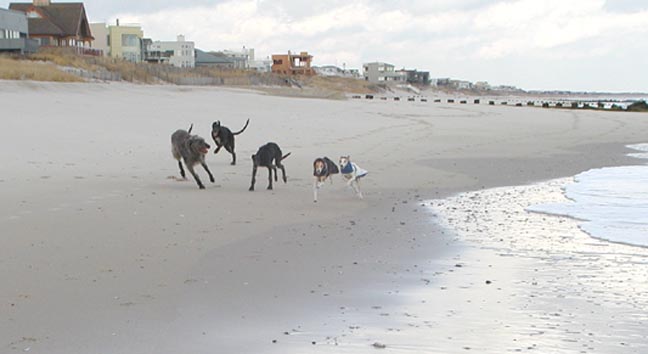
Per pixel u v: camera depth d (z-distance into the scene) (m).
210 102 36.16
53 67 41.44
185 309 5.74
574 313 5.74
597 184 14.41
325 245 8.45
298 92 62.97
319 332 5.19
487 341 5.02
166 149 18.14
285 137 23.08
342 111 37.16
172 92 41.28
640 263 7.69
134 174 14.29
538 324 5.44
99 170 14.51
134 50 98.56
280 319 5.51
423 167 17.16
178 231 9.04
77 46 67.50
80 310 5.66
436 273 7.14
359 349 4.82
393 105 49.78
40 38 66.06
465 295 6.30
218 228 9.34
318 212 10.86
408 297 6.21
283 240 8.70
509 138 26.42
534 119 38.66
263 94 52.00
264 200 11.88
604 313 5.74
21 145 17.23
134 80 50.00
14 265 7.09
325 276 6.94
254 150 19.61
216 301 6.00
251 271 7.09
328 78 128.50
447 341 5.01
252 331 5.20
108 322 5.36
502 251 8.25
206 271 7.05
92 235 8.62
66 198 11.20
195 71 73.88
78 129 20.88
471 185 14.34
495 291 6.44
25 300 5.91
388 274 7.06
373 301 6.07
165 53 117.00
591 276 7.08
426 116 38.03
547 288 6.58
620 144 25.02
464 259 7.81
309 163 17.14
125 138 19.77
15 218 9.52
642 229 9.66
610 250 8.37
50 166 14.59
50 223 9.27
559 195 12.99
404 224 9.97
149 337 5.02
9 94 27.64
